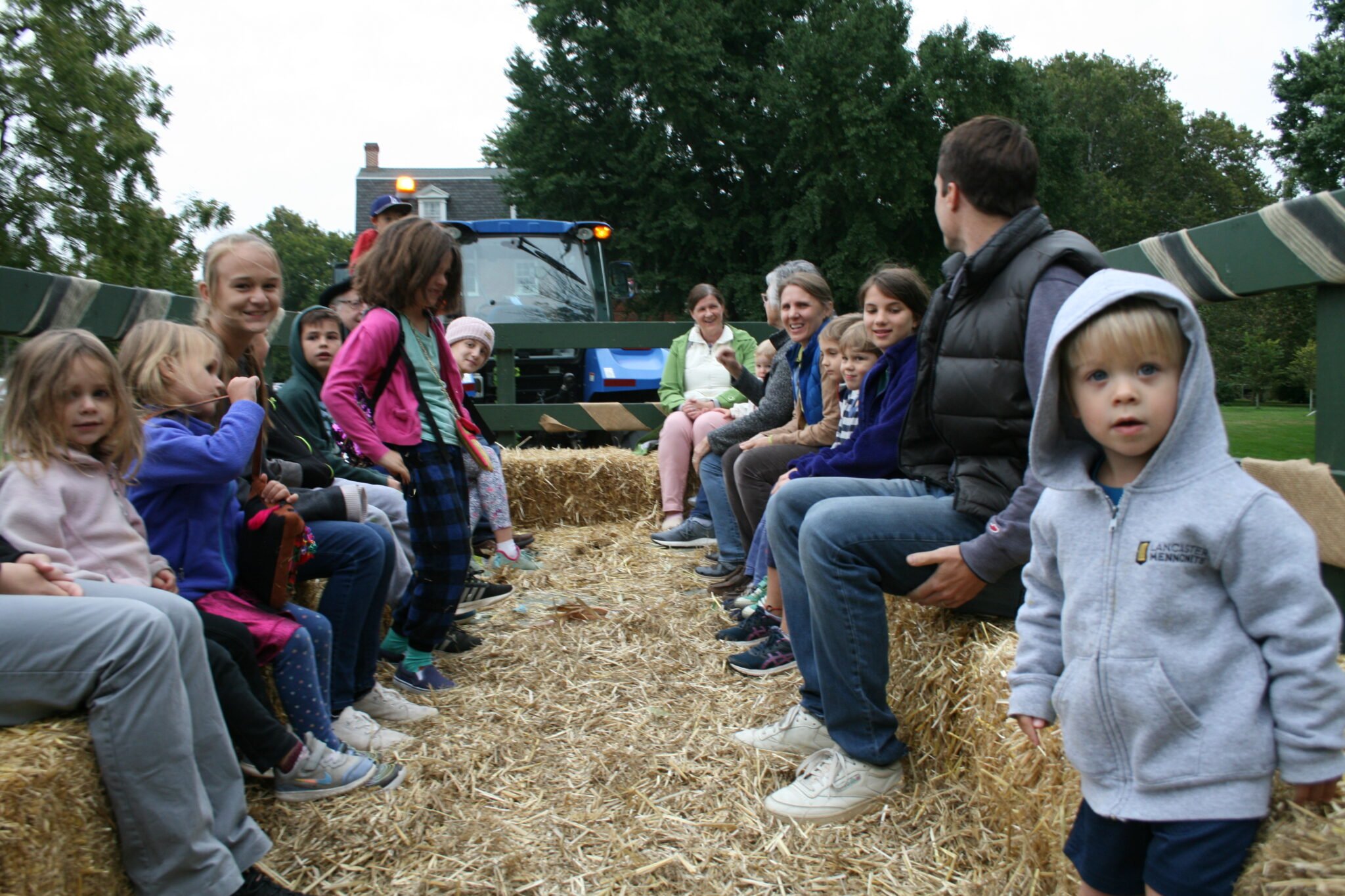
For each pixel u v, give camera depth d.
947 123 22.11
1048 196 26.03
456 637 3.46
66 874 1.59
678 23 22.61
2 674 1.67
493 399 7.91
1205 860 1.33
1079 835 1.53
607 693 3.05
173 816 1.74
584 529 5.55
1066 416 1.54
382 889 2.00
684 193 23.38
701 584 4.34
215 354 2.35
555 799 2.38
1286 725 1.28
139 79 20.05
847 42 21.39
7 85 18.17
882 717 2.30
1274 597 1.29
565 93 24.11
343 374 2.90
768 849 2.15
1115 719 1.42
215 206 20.78
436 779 2.47
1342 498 1.96
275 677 2.33
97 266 19.16
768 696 2.94
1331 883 1.21
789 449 3.81
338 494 2.81
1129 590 1.40
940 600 2.24
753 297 22.92
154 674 1.71
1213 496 1.34
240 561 2.42
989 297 2.15
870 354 3.16
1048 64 53.69
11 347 3.07
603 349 7.89
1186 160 50.31
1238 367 29.36
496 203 41.03
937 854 2.08
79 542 1.93
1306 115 25.73
